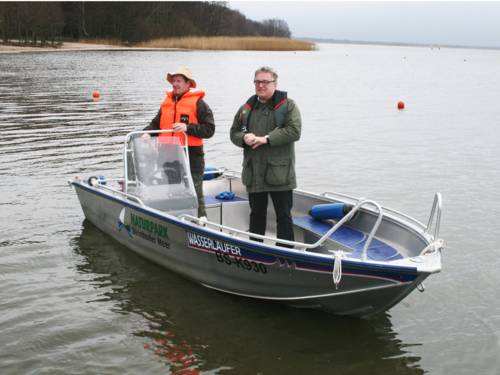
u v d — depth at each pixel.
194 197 5.41
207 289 5.07
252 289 4.70
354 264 4.02
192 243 4.90
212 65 38.00
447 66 56.47
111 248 5.91
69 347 4.05
